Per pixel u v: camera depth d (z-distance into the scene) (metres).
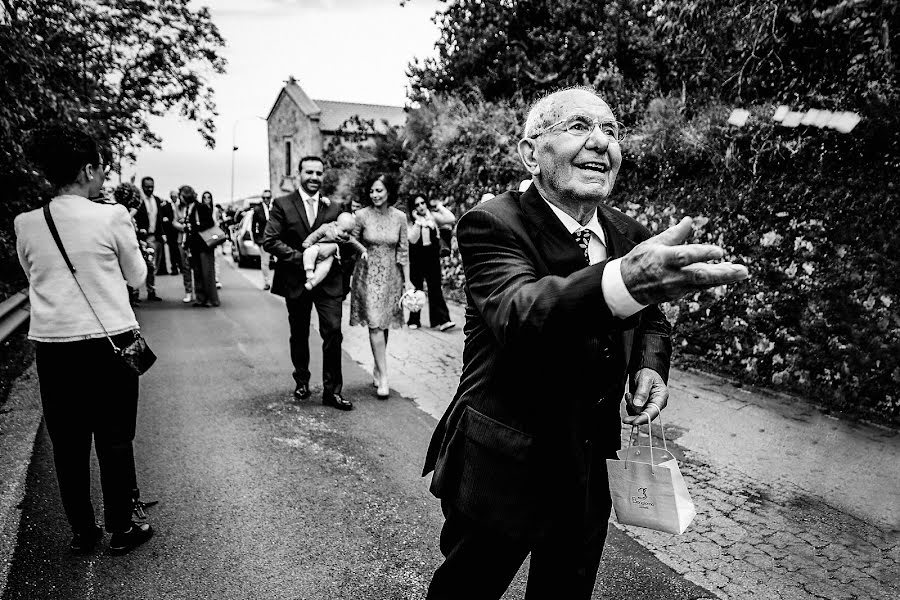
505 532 1.61
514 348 1.36
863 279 4.65
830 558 2.91
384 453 4.18
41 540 3.00
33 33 8.35
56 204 2.62
